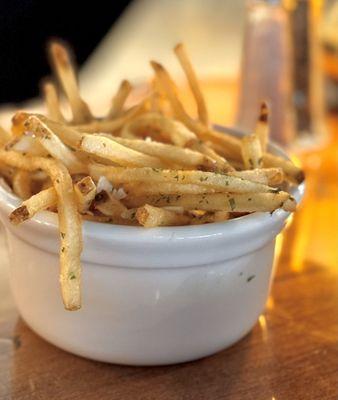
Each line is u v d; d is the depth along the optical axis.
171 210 0.30
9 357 0.33
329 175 0.57
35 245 0.31
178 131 0.33
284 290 0.40
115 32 1.12
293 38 0.60
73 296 0.27
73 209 0.28
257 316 0.35
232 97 0.70
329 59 0.68
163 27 1.08
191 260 0.30
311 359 0.35
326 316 0.38
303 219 0.49
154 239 0.29
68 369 0.33
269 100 0.60
